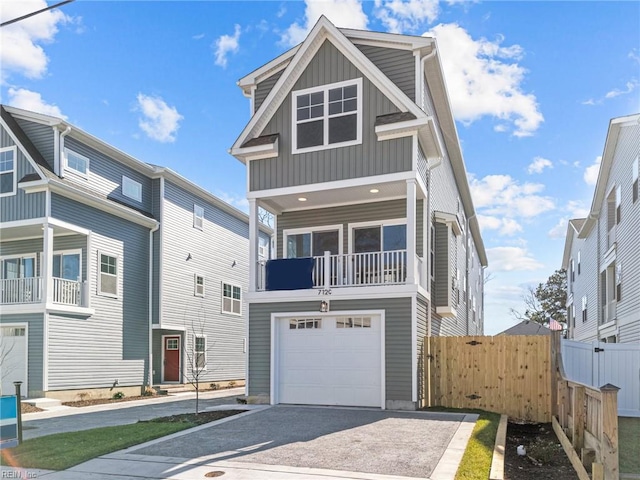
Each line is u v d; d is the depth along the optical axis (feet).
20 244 60.08
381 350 38.70
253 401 41.81
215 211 80.28
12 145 53.42
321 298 40.86
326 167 42.68
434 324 49.52
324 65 43.98
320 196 45.27
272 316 42.16
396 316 38.63
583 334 92.07
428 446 24.48
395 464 21.25
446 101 50.88
